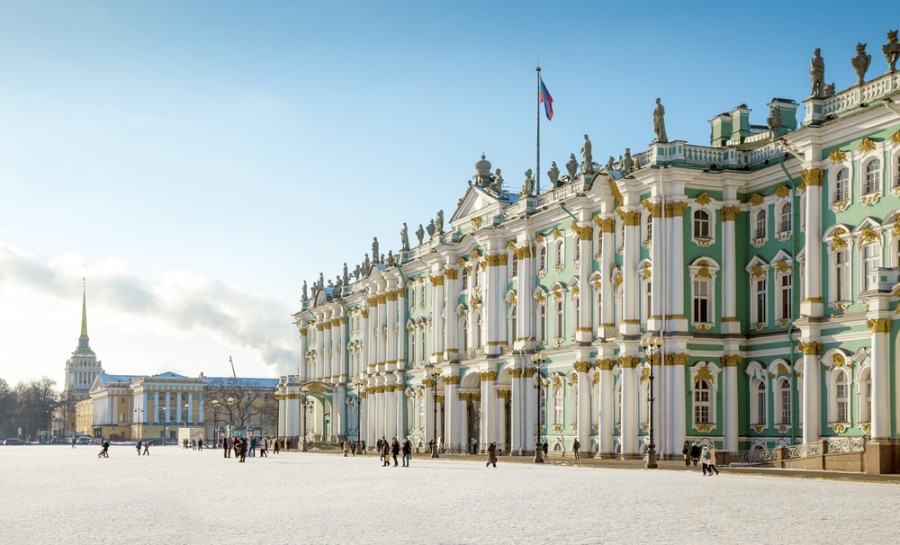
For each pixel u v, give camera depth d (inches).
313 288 5689.0
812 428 2379.4
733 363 2689.5
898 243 2224.4
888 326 2106.3
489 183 3988.7
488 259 3609.7
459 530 1093.8
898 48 2244.1
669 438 2674.7
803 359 2432.3
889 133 2245.3
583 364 3051.2
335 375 5319.9
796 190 2546.8
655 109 2746.1
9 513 1379.2
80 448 7834.6
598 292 3051.2
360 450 4547.2
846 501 1401.3
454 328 3937.0
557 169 3351.4
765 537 1001.5
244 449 3656.5
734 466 2368.4
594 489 1706.4
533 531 1075.9
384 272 4510.3
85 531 1124.5
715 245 2723.9
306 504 1483.8
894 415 2091.5
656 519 1179.9
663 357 2699.3
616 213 2942.9
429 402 4121.6
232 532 1098.7
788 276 2596.0
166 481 2225.6
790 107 3041.3
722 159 2741.1
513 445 3385.8
